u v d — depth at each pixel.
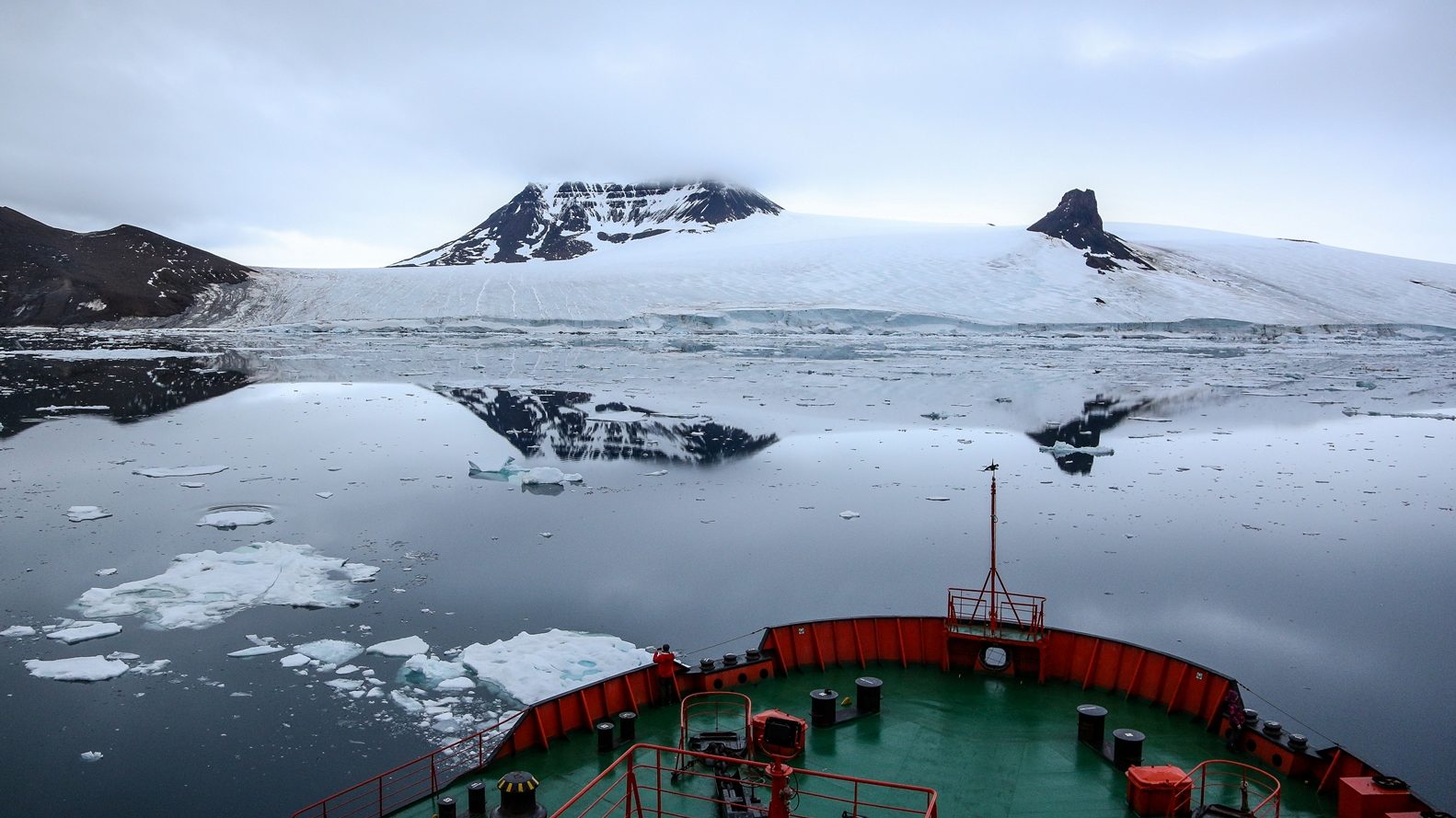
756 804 10.61
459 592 23.72
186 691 17.75
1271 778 11.34
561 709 12.73
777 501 34.31
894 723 12.94
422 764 15.04
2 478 37.47
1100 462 42.06
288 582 24.14
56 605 22.58
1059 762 11.90
